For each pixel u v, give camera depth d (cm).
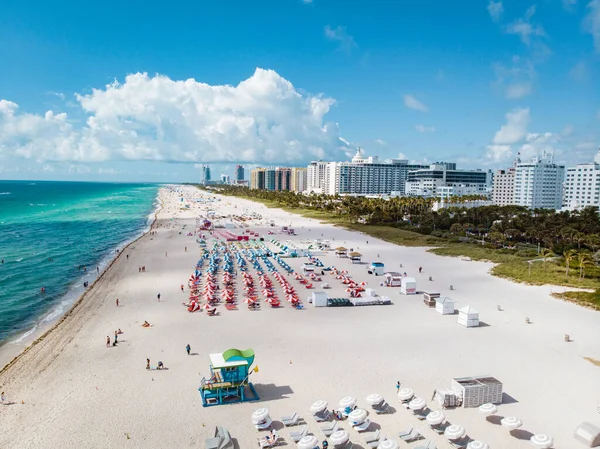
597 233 13575
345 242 14350
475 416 3881
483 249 12756
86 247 12862
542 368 4844
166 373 4616
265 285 8044
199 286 8100
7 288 8131
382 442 3322
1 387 4297
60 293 7856
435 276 9406
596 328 6150
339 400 4109
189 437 3531
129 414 3844
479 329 6081
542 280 8812
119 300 7288
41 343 5412
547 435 3541
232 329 5928
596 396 4244
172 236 15075
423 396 4200
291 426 3700
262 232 16600
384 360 4997
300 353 5166
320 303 7094
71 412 3862
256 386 4372
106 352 5141
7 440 3447
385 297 7431
